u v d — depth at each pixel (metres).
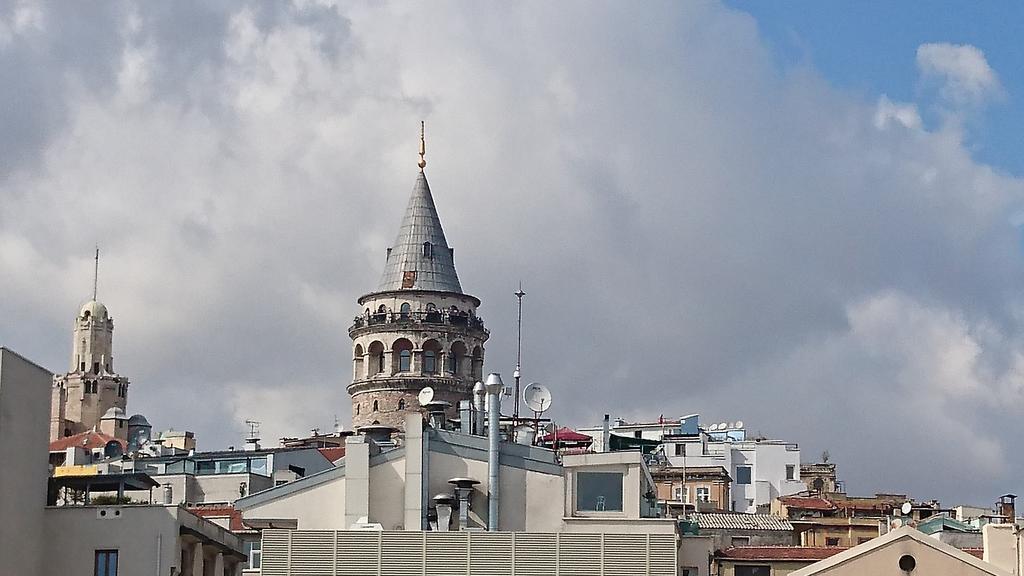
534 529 86.81
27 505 74.25
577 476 86.88
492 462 87.62
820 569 74.50
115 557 75.75
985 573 73.75
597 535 77.00
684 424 199.25
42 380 75.75
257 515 90.25
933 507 148.88
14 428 73.06
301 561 76.81
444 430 91.50
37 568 75.19
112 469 135.00
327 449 155.00
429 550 76.88
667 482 172.62
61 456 159.75
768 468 185.75
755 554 102.56
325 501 89.75
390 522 88.50
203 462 141.38
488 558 76.75
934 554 74.19
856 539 137.50
